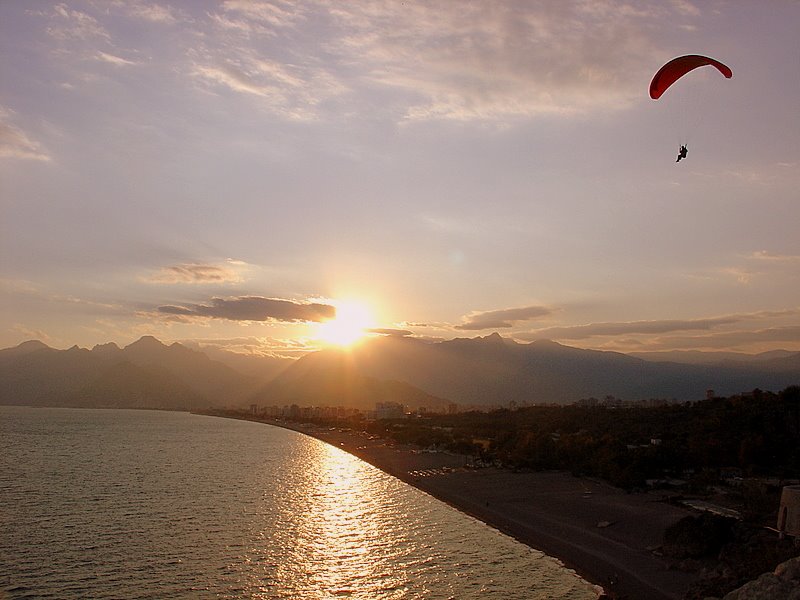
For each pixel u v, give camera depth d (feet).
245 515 265.54
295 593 163.43
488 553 206.18
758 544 179.63
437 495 335.47
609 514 259.80
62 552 198.59
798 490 182.19
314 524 250.78
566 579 177.88
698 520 201.87
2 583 167.53
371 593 164.66
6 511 265.34
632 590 166.09
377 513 280.31
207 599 157.48
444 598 161.38
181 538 219.61
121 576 174.60
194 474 408.05
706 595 150.71
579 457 410.11
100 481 363.35
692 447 372.99
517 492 331.36
